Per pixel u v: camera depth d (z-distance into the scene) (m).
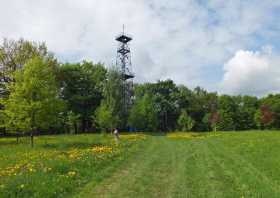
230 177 15.38
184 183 14.09
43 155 23.17
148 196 11.91
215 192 12.50
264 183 13.96
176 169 17.67
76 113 83.25
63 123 71.56
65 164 16.78
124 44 81.69
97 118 61.91
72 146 33.72
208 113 114.81
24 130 34.16
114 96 62.53
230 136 48.41
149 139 45.72
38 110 33.47
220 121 106.62
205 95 124.62
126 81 78.88
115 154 23.20
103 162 19.03
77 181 13.84
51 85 35.47
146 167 18.25
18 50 53.75
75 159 19.17
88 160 18.95
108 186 13.40
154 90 117.50
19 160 21.34
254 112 115.94
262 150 25.75
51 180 13.31
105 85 63.28
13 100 33.53
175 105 118.44
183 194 12.21
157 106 113.56
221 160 21.30
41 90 33.97
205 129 113.19
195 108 119.38
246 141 35.78
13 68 53.41
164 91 118.12
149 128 79.88
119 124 65.38
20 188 11.62
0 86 52.22
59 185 12.61
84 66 88.62
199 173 16.47
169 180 14.72
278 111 108.44
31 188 11.82
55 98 35.28
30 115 33.38
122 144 33.84
